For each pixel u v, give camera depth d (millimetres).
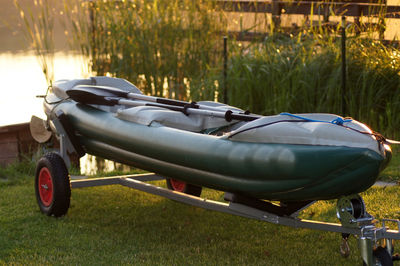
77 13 9227
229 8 9062
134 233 4598
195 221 4910
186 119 4457
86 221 4902
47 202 5086
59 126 5074
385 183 5871
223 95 8055
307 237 4457
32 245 4297
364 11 8945
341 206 3422
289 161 3273
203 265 3891
